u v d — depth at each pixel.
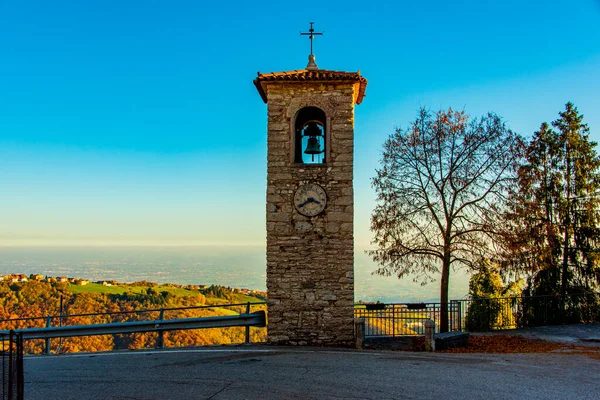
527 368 12.96
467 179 20.45
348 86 17.17
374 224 21.05
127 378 11.73
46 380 11.64
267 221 16.98
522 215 20.95
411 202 20.78
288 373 12.06
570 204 25.66
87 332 16.09
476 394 10.30
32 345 22.70
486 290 23.44
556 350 16.61
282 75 17.05
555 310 23.92
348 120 17.11
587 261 25.30
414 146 20.91
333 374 11.95
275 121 17.22
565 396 10.26
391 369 12.56
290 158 17.09
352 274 16.77
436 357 14.51
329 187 16.98
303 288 16.83
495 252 20.30
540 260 22.73
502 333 20.53
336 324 16.70
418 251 20.70
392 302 19.16
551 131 26.39
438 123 20.91
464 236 20.44
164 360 14.00
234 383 11.10
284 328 16.75
